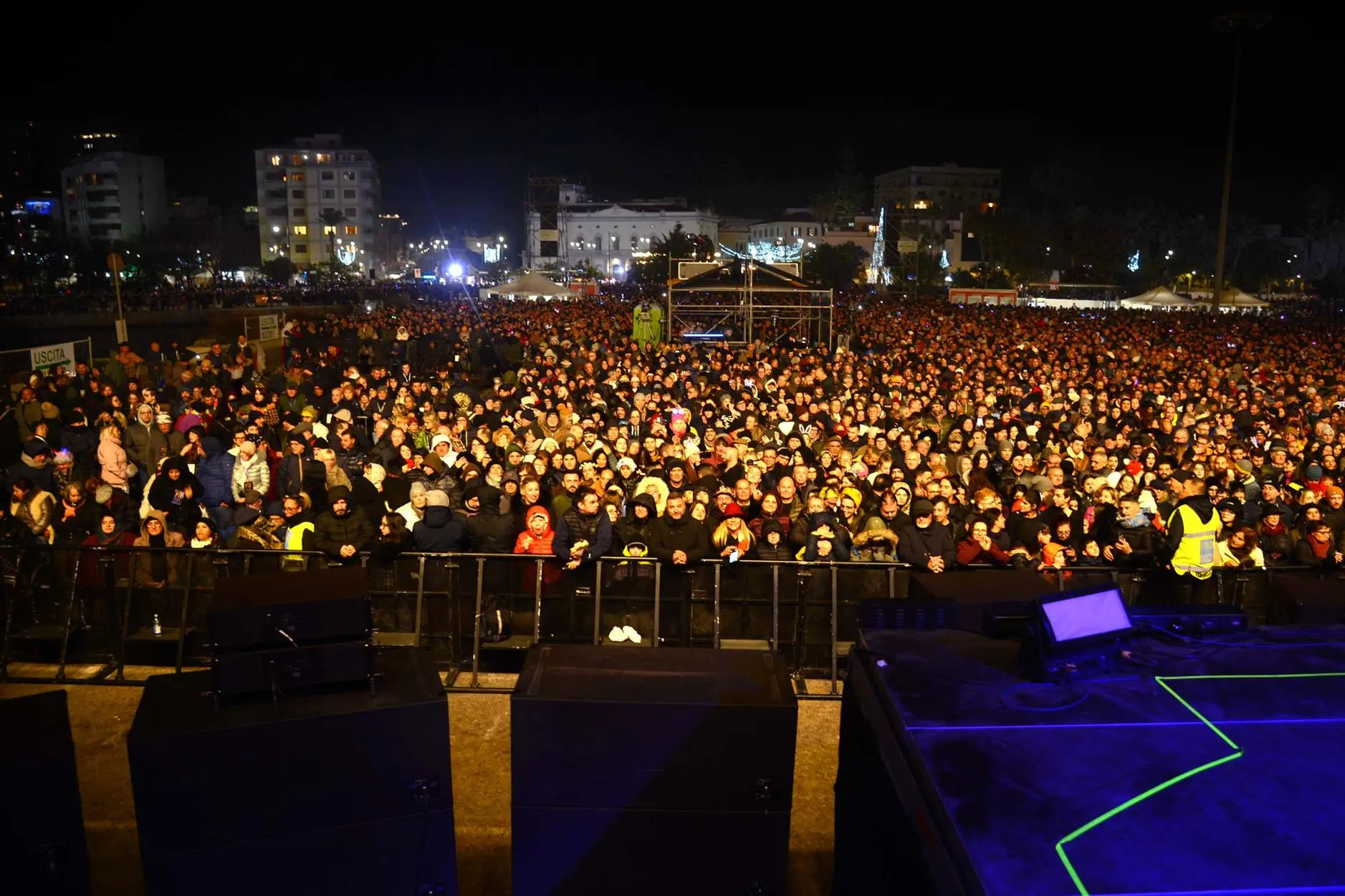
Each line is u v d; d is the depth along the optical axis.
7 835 3.10
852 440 12.66
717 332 33.06
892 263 115.31
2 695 6.28
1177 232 110.69
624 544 7.15
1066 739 2.49
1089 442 12.33
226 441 12.23
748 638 6.95
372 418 14.17
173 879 3.19
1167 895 1.91
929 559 6.63
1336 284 94.38
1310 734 2.48
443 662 6.80
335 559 6.91
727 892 3.45
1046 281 90.00
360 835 3.33
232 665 3.29
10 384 15.98
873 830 2.82
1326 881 1.93
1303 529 8.27
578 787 3.37
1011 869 2.01
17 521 8.12
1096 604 2.96
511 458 10.86
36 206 141.88
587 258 141.25
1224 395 18.33
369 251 133.75
